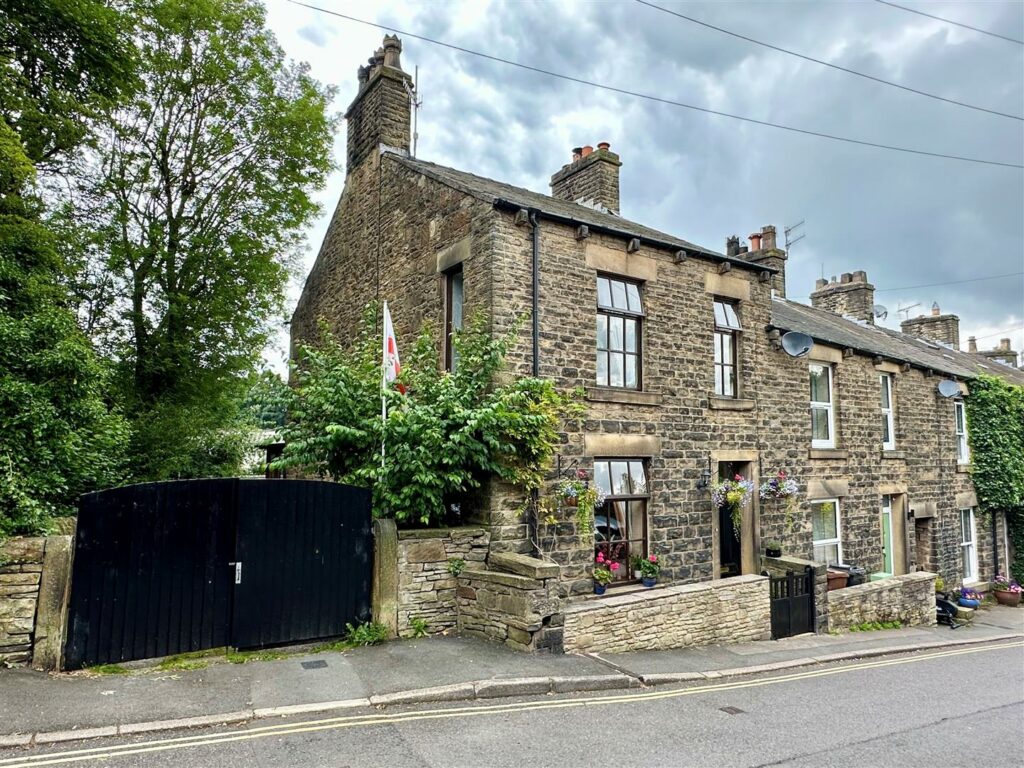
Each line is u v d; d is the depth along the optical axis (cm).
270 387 940
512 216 877
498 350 808
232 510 680
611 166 1399
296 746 469
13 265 758
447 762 451
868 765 487
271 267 1520
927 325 2530
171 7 1334
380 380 865
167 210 1466
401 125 1229
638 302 1013
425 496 786
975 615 1503
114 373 1206
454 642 737
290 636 693
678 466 1011
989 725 606
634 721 558
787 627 1016
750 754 496
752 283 1176
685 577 994
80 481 770
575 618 752
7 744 448
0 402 669
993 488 1725
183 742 470
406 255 1078
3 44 912
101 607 612
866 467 1381
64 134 1013
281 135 1523
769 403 1177
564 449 877
